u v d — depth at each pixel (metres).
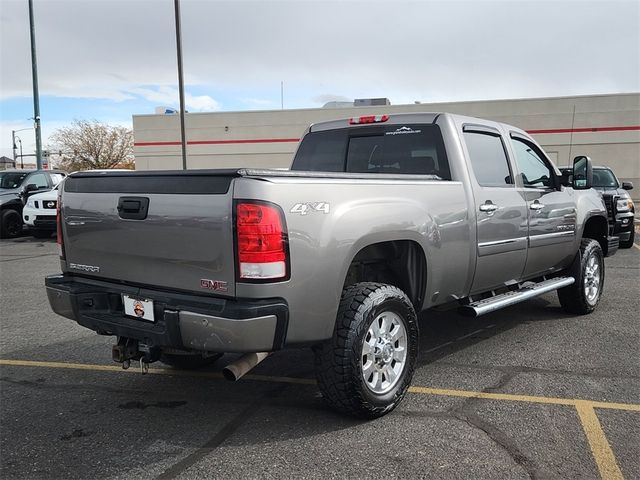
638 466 3.01
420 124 4.65
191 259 3.16
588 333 5.54
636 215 22.45
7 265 10.46
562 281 5.77
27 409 3.85
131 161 48.25
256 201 2.94
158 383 4.35
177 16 17.42
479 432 3.40
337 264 3.27
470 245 4.37
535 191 5.26
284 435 3.39
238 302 3.01
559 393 4.02
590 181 5.52
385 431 3.43
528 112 28.73
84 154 46.50
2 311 6.79
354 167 5.08
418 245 3.92
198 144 33.56
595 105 28.17
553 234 5.48
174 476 2.94
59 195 3.95
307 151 5.44
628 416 3.62
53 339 5.58
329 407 3.64
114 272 3.60
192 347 3.11
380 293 3.52
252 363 3.19
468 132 4.68
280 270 3.00
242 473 2.96
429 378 4.34
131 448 3.26
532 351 4.98
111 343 5.44
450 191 4.21
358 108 30.08
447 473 2.94
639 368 4.53
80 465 3.06
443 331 5.69
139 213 3.36
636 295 7.28
